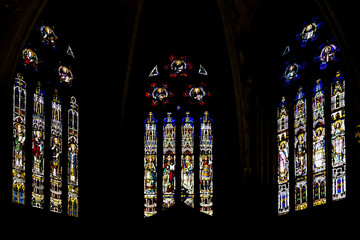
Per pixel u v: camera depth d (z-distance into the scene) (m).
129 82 25.75
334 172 22.61
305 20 25.17
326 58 23.98
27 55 24.39
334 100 23.23
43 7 23.55
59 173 24.64
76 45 26.34
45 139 24.39
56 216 24.05
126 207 25.52
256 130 25.09
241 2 25.20
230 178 25.86
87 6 26.12
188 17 27.89
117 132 25.48
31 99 24.22
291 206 23.98
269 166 24.94
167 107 27.22
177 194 26.23
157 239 24.59
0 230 21.78
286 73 25.42
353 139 22.05
